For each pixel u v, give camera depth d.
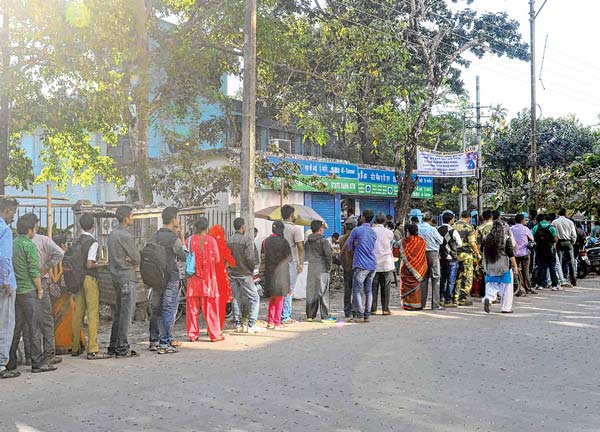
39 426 5.47
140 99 14.41
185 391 6.59
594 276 20.23
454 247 13.17
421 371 7.33
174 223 9.13
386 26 18.72
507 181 37.88
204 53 15.45
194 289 9.66
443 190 35.38
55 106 13.37
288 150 21.14
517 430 5.21
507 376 7.07
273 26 15.67
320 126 20.14
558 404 5.96
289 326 10.98
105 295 10.65
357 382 6.85
